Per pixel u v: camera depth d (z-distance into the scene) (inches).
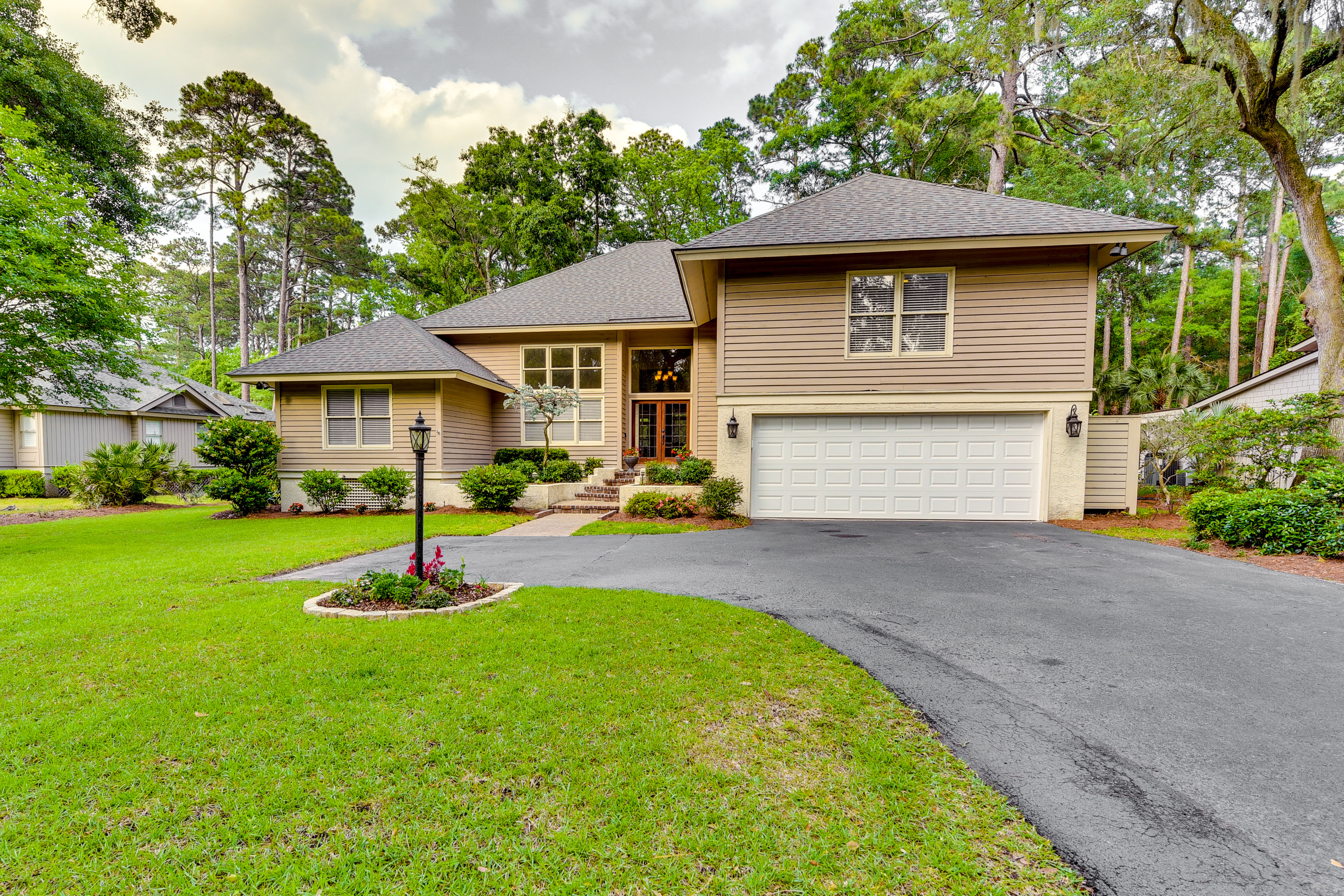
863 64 920.9
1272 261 866.1
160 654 135.5
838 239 354.0
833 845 72.2
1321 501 246.8
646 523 374.0
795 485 389.1
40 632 150.7
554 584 211.0
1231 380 879.1
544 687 116.4
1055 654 138.3
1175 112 436.5
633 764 89.2
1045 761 92.2
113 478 568.7
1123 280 832.9
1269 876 67.4
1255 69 343.9
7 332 331.0
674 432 582.2
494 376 571.2
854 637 151.1
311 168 1200.2
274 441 482.3
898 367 369.7
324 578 224.7
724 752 93.4
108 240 371.9
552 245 935.7
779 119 1097.4
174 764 89.0
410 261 1059.9
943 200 391.9
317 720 102.7
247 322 1147.9
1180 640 147.3
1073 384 353.7
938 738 99.3
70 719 103.0
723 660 132.7
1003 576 217.9
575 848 71.1
